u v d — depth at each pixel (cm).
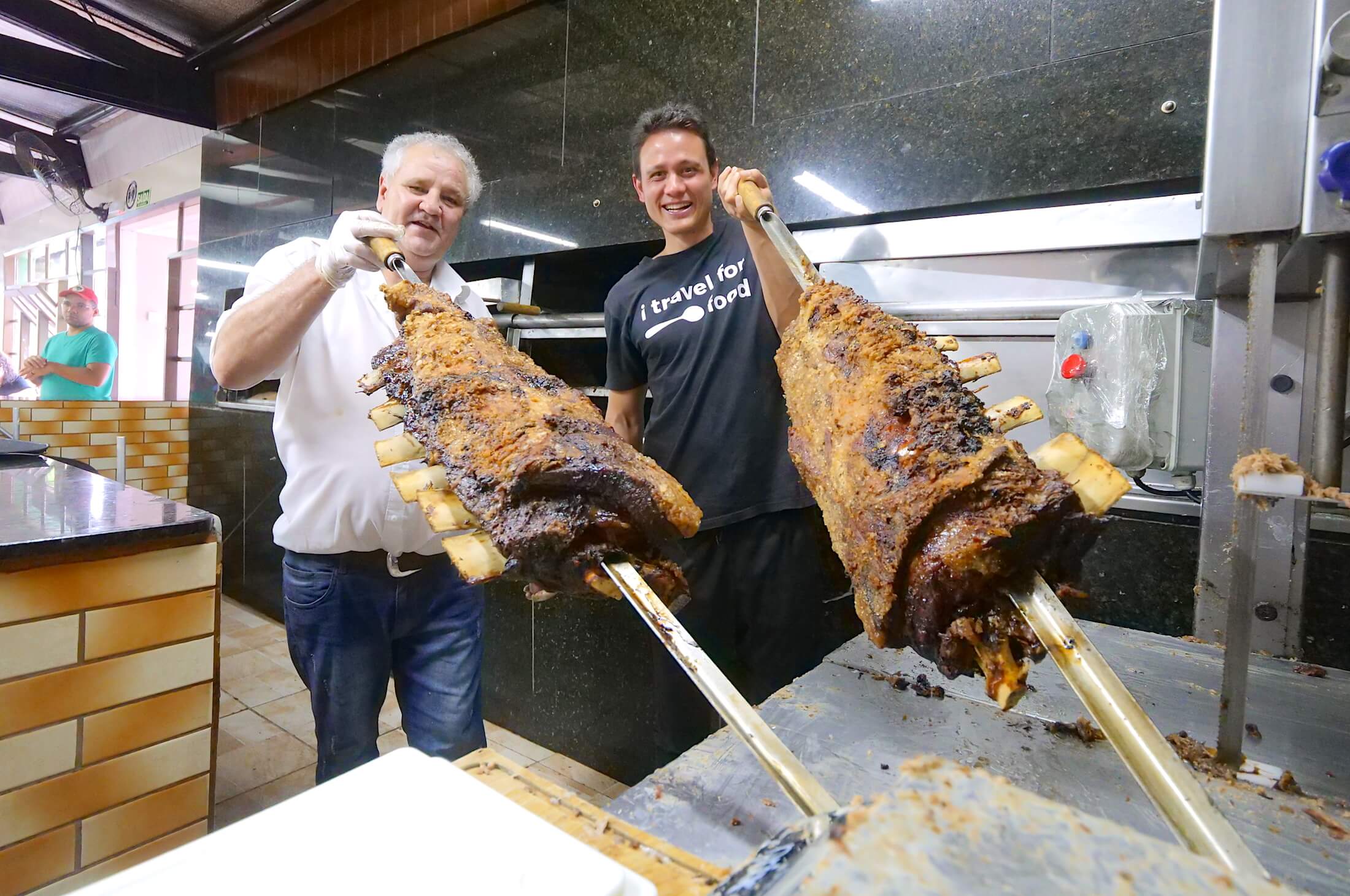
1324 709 113
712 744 103
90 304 529
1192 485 177
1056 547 78
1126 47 181
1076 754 101
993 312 201
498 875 63
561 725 279
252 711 306
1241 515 95
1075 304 187
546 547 89
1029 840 41
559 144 296
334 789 73
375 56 368
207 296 500
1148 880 38
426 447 106
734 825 85
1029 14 195
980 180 203
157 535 153
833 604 207
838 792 92
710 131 249
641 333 212
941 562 77
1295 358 139
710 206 209
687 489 200
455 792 73
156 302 683
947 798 44
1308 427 139
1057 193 194
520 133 310
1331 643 159
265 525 434
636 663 257
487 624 300
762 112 243
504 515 91
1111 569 185
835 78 228
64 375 510
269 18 412
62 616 142
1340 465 98
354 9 377
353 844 66
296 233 426
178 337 636
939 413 85
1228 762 98
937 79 209
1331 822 86
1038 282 202
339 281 153
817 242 239
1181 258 183
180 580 159
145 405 481
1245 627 95
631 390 231
